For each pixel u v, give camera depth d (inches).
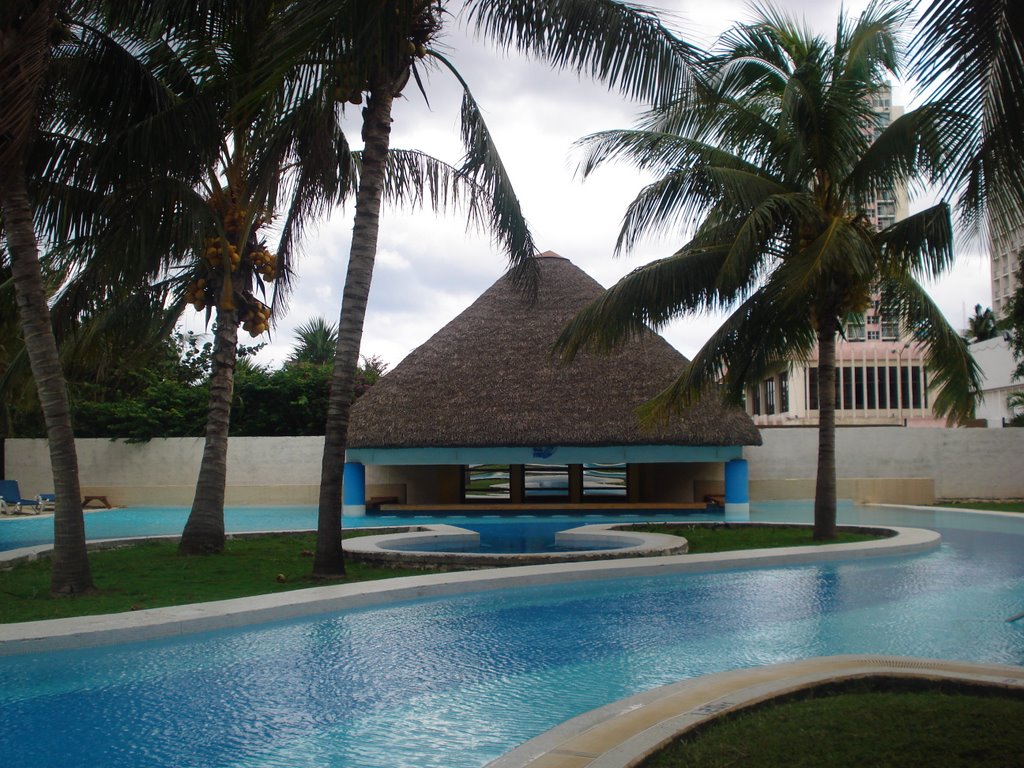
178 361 1323.8
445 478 956.0
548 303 933.8
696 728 184.4
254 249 513.0
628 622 338.6
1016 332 1087.0
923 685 219.0
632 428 797.9
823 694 215.6
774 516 808.9
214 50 463.5
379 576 430.0
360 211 426.0
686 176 516.4
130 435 994.7
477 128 485.1
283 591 379.2
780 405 1882.4
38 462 987.3
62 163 405.1
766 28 534.0
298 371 1219.9
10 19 318.3
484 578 398.6
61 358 592.7
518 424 810.8
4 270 498.6
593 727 191.6
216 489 520.1
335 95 404.2
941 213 492.1
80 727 216.4
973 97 181.2
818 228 525.0
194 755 197.0
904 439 961.5
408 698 240.1
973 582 426.9
